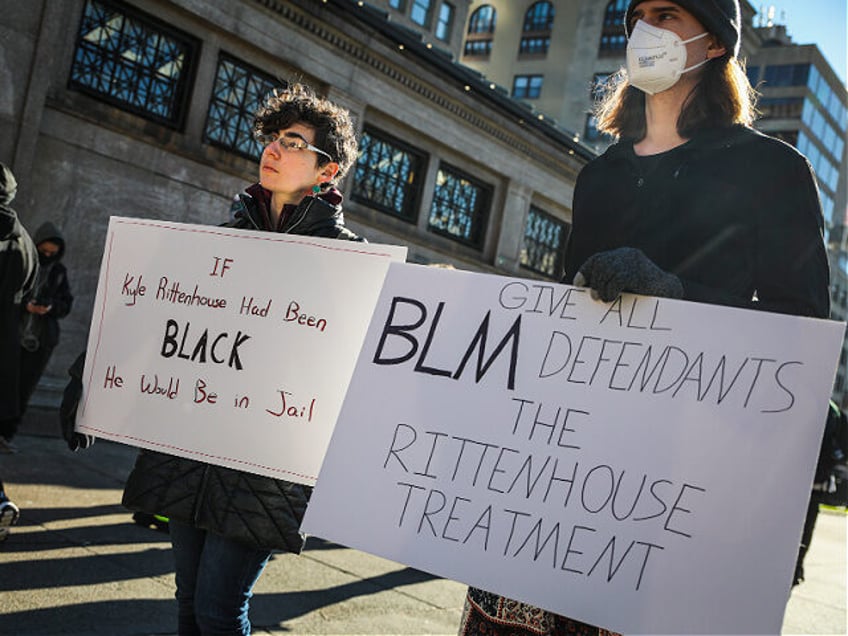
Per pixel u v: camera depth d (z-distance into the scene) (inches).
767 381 64.9
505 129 598.5
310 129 101.0
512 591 67.3
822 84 2549.2
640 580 64.1
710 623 61.5
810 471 61.8
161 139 390.6
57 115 354.9
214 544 91.3
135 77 385.7
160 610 154.2
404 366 76.4
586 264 68.0
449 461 72.4
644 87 78.4
